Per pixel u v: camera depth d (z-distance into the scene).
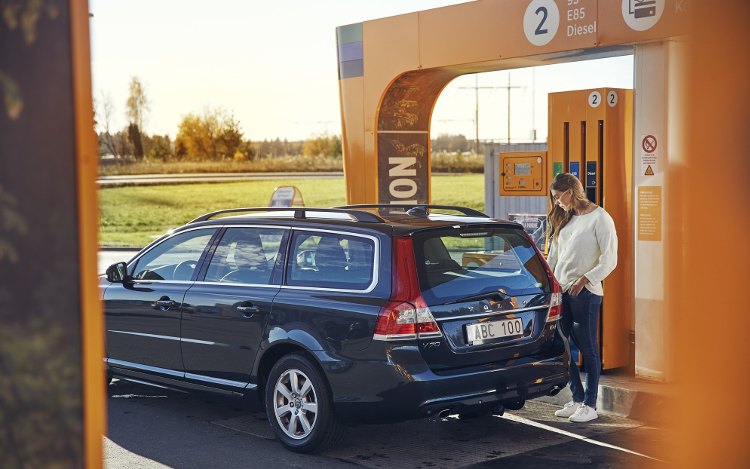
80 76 2.07
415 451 5.71
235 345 5.99
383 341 5.16
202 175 69.50
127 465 5.43
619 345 7.54
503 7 8.02
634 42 6.98
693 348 3.13
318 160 71.94
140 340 6.70
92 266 2.11
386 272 5.31
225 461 5.50
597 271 6.24
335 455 5.62
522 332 5.69
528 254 5.94
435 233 5.48
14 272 2.08
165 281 6.61
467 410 5.40
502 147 16.41
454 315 5.32
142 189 65.06
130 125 67.62
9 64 2.06
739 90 2.87
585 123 7.64
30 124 2.07
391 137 9.63
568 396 7.00
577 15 7.38
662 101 6.92
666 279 6.93
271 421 5.79
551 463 5.43
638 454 5.62
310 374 5.51
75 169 2.07
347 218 5.78
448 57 8.58
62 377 2.10
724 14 2.94
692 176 3.05
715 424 3.13
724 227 3.01
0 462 2.11
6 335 2.09
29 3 2.05
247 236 6.22
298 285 5.73
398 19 9.04
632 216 7.51
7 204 2.07
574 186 6.38
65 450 2.11
